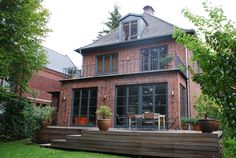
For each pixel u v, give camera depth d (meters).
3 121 11.66
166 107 11.36
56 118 16.62
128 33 15.99
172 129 10.84
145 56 14.62
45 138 10.41
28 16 9.62
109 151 7.67
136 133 7.36
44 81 22.25
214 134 6.12
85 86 14.10
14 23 9.39
